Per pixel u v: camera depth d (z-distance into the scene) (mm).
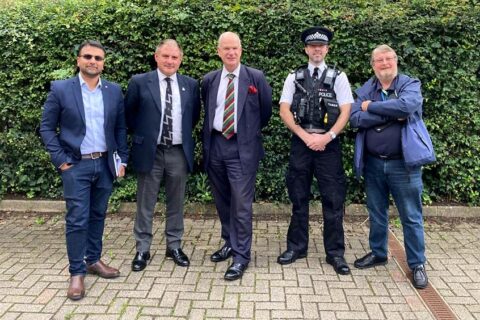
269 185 5492
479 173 5406
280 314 3305
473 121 5273
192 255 4387
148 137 3934
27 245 4645
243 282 3803
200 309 3365
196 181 5535
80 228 3547
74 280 3553
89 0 5516
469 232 5027
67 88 3504
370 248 4168
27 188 5715
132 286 3727
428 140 3689
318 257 4340
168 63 3838
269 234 4973
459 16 5082
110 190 3805
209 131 4035
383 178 3881
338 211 4066
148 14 5137
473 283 3828
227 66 3883
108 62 5297
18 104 5473
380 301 3512
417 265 3832
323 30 3861
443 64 5172
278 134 5355
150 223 4137
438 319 3268
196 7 5199
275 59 5207
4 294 3586
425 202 5488
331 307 3412
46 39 5285
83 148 3543
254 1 5227
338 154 4031
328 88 3887
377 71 3762
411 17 5160
